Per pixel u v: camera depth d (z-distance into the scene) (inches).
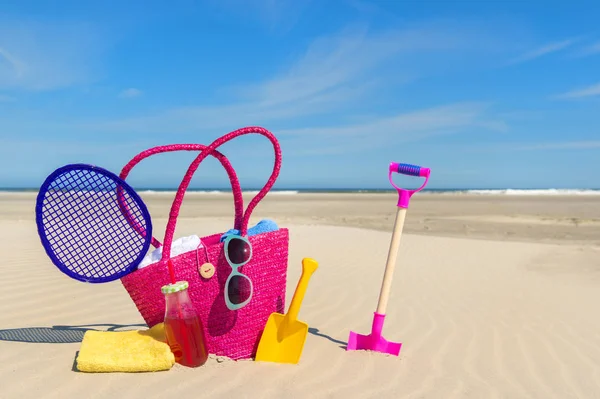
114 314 52.9
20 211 232.4
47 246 36.8
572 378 41.7
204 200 420.5
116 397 30.8
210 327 38.2
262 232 40.9
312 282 76.0
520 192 875.4
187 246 39.0
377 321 43.2
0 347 39.8
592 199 481.4
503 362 44.8
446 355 45.4
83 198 37.8
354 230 144.9
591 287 80.4
